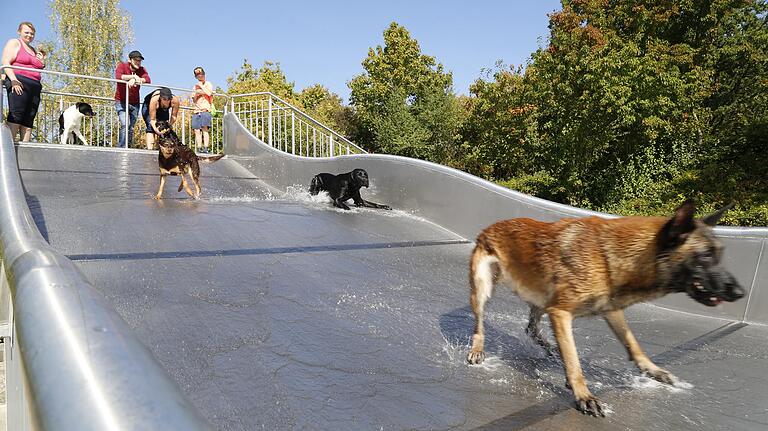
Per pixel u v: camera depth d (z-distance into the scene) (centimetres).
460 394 353
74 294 102
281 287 549
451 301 570
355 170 1099
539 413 333
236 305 479
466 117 4319
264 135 1764
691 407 356
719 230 605
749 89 2783
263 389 330
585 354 446
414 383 363
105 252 602
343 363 382
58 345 82
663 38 2884
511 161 3156
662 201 2156
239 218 884
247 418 295
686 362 446
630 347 402
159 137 1031
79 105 1509
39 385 76
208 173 1431
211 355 370
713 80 2827
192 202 1002
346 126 5678
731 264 593
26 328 93
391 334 453
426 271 691
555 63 2450
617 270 337
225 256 642
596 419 329
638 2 2803
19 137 1286
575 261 345
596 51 2298
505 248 403
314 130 1599
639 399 364
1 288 213
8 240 194
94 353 79
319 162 1324
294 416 302
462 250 848
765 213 1708
